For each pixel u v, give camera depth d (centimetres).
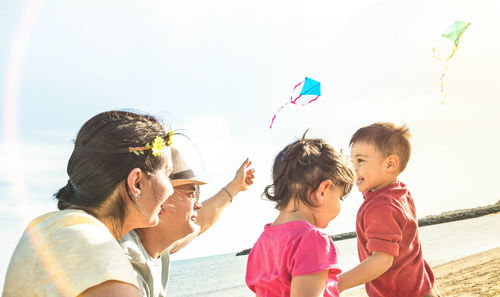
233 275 3616
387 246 215
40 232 117
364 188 243
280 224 185
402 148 239
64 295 105
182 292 3234
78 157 132
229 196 263
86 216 121
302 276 161
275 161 198
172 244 203
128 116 140
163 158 138
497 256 1176
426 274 235
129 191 130
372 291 233
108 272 107
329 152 189
